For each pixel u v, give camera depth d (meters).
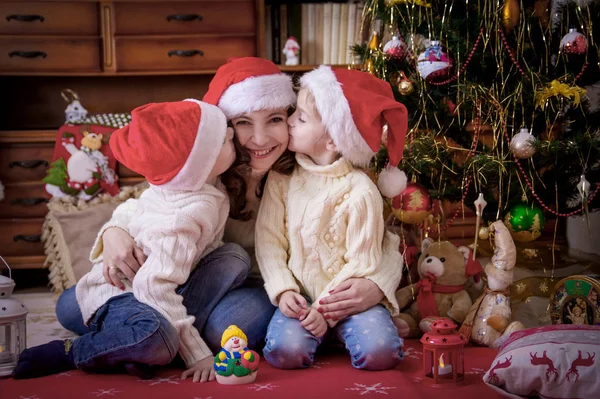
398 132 1.46
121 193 2.45
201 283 1.48
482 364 1.43
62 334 1.79
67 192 2.52
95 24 2.65
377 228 1.48
